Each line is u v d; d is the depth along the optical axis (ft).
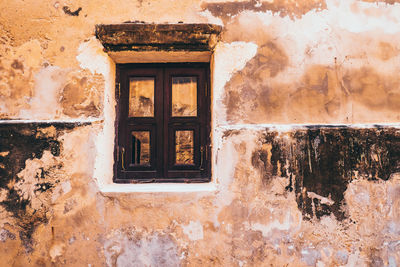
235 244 6.36
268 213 6.42
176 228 6.37
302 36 6.89
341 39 6.95
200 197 6.41
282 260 6.35
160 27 6.49
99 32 6.52
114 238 6.35
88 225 6.37
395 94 6.91
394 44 7.04
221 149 6.55
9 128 6.55
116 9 6.84
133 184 7.03
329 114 6.78
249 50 6.81
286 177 6.48
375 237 6.44
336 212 6.45
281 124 6.69
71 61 6.75
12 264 6.31
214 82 6.75
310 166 6.50
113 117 7.17
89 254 6.32
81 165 6.49
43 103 6.70
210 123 7.25
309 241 6.39
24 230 6.37
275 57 6.83
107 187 6.64
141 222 6.37
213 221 6.39
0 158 6.49
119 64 7.42
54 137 6.54
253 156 6.52
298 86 6.80
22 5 6.86
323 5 6.97
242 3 6.88
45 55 6.78
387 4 7.11
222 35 6.80
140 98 7.61
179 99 7.55
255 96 6.73
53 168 6.48
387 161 6.59
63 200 6.42
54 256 6.33
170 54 6.93
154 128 7.38
